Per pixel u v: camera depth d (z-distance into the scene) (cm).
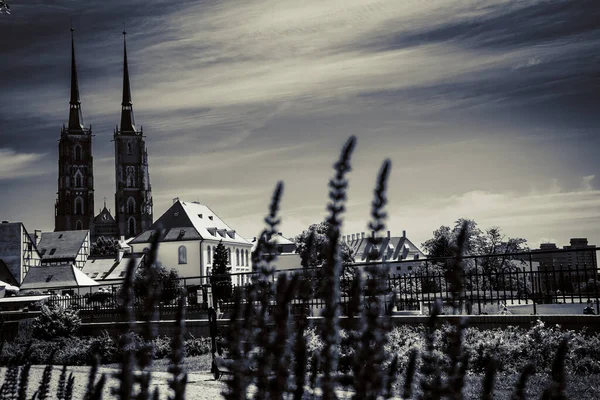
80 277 8844
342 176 353
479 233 8381
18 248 10506
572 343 1341
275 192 387
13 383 668
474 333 1497
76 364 2038
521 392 370
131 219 19025
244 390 375
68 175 19200
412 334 1465
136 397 326
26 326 2645
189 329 2239
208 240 11738
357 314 355
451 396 375
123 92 19512
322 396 359
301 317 372
